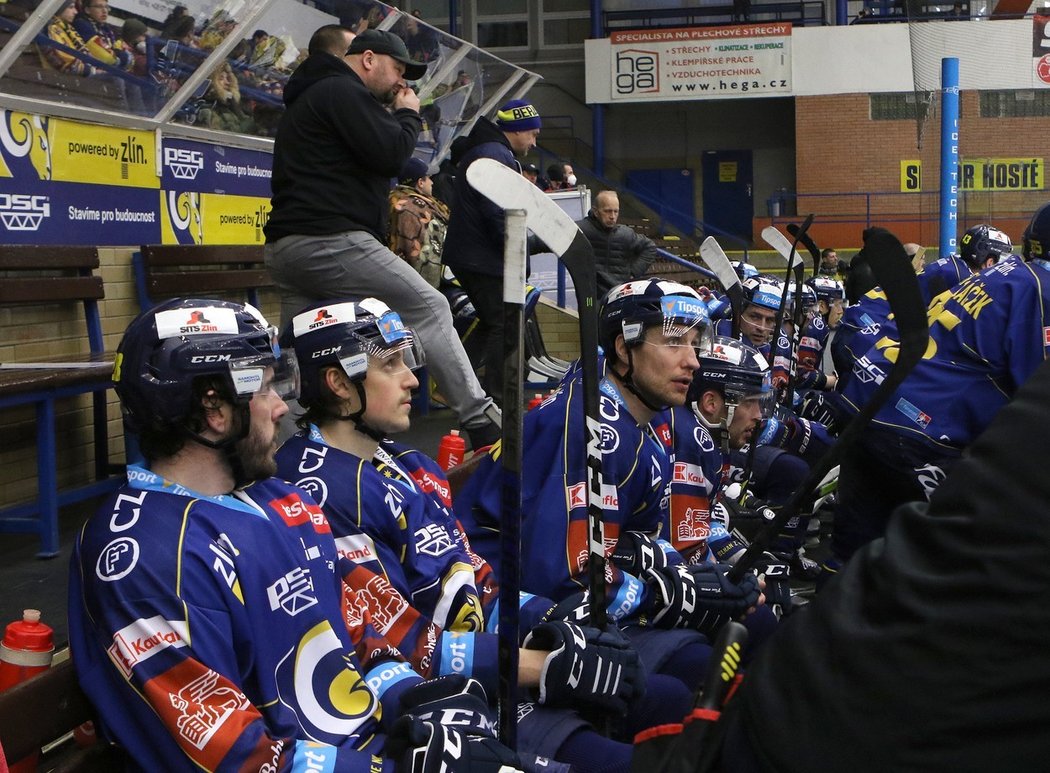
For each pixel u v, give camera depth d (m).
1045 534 1.42
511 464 2.39
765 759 1.54
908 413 4.74
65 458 6.26
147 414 2.39
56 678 2.30
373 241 5.11
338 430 3.12
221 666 2.25
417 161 8.69
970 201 10.38
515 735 2.41
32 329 6.12
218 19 7.27
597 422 2.85
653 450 3.62
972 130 10.18
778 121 29.19
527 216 2.55
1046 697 1.40
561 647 2.77
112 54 6.59
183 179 7.51
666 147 29.59
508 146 7.35
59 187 6.39
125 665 2.21
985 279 4.68
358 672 2.54
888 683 1.46
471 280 7.28
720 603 3.42
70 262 6.30
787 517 3.26
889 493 5.07
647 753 1.88
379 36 5.18
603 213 10.46
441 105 10.62
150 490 2.38
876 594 1.51
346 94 4.92
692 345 3.55
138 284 6.97
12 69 5.95
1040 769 1.41
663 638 3.31
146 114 7.03
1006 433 1.49
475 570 3.28
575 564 3.29
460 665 2.86
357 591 2.87
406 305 5.20
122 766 2.39
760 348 6.84
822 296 10.71
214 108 7.70
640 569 3.39
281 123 5.14
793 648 1.56
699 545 3.93
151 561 2.26
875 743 1.45
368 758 2.33
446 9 27.86
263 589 2.37
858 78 25.98
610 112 29.62
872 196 26.14
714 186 29.56
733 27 26.12
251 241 8.39
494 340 7.35
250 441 2.46
